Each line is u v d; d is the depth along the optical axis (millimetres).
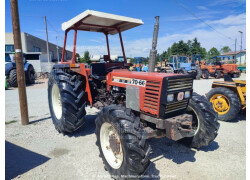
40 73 17344
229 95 4320
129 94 2625
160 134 2416
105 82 3490
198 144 2980
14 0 3824
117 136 2230
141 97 2504
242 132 3783
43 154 2910
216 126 2887
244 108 4758
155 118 2350
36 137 3531
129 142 1962
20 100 4098
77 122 3359
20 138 3486
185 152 2982
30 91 9273
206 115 2896
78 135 3621
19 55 3975
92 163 2660
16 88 10359
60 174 2408
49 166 2588
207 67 16828
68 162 2686
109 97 3320
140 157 1956
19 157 2822
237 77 16375
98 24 3840
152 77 2348
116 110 2229
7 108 5781
